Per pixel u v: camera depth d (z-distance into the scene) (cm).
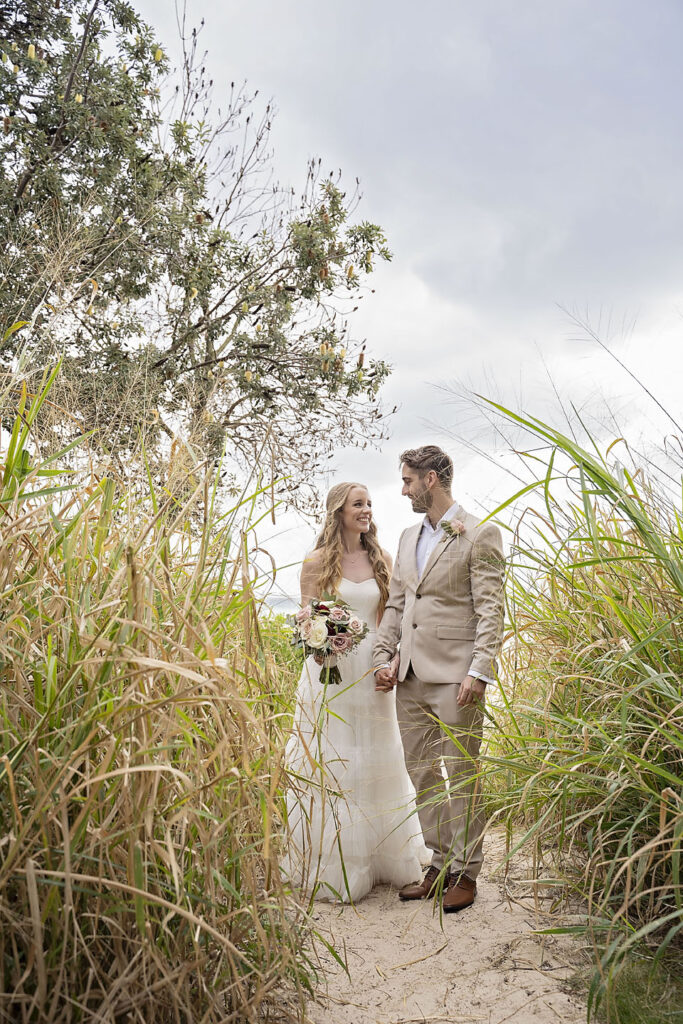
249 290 1259
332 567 405
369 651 393
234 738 215
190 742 201
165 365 1077
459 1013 243
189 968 185
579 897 307
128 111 1095
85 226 405
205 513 232
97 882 177
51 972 172
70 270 333
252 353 1220
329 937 310
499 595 345
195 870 207
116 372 936
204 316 1170
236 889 217
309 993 249
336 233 1300
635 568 304
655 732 248
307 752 237
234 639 258
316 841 361
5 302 508
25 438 229
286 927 218
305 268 1262
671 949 253
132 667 188
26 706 189
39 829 179
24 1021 165
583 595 309
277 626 326
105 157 1075
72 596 212
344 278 1295
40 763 183
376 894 370
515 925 305
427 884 355
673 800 242
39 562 218
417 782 365
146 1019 187
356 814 365
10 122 936
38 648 210
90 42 1112
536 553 331
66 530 224
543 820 257
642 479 317
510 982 260
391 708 397
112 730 175
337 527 415
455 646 355
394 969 278
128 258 1077
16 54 1003
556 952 278
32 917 162
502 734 292
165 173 1178
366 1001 253
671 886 220
